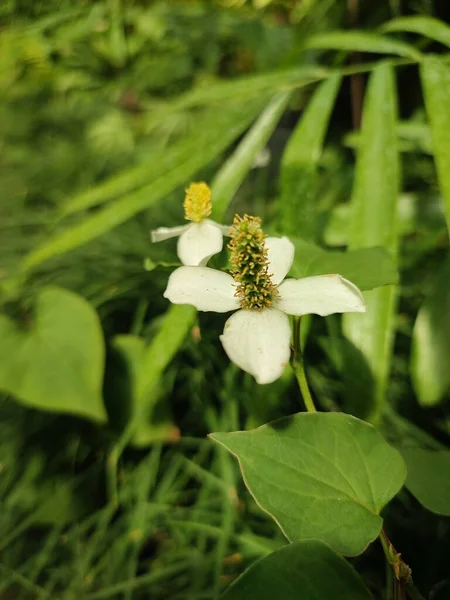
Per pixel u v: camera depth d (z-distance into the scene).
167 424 0.13
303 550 0.06
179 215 0.18
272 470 0.07
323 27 0.20
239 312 0.07
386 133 0.11
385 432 0.12
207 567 0.11
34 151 0.23
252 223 0.07
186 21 0.24
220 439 0.07
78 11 0.22
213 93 0.14
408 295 0.15
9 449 0.13
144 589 0.11
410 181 0.18
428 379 0.10
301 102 0.21
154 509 0.12
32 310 0.13
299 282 0.08
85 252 0.17
